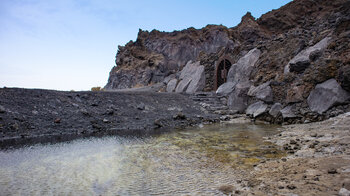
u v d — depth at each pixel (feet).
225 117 64.54
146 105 66.95
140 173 21.90
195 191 17.61
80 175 21.30
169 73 175.11
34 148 31.22
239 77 80.89
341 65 48.11
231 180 19.66
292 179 17.81
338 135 30.71
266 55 76.33
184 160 26.17
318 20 76.95
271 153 27.91
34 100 49.55
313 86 51.85
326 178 16.85
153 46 226.99
